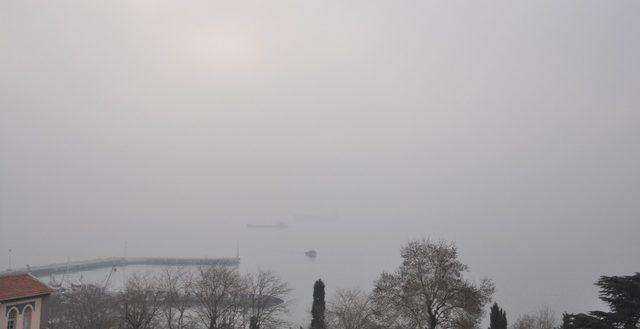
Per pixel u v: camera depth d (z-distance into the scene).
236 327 90.00
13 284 70.56
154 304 85.69
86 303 95.00
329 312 86.81
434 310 66.12
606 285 47.75
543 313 121.56
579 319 47.75
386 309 67.44
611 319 46.41
